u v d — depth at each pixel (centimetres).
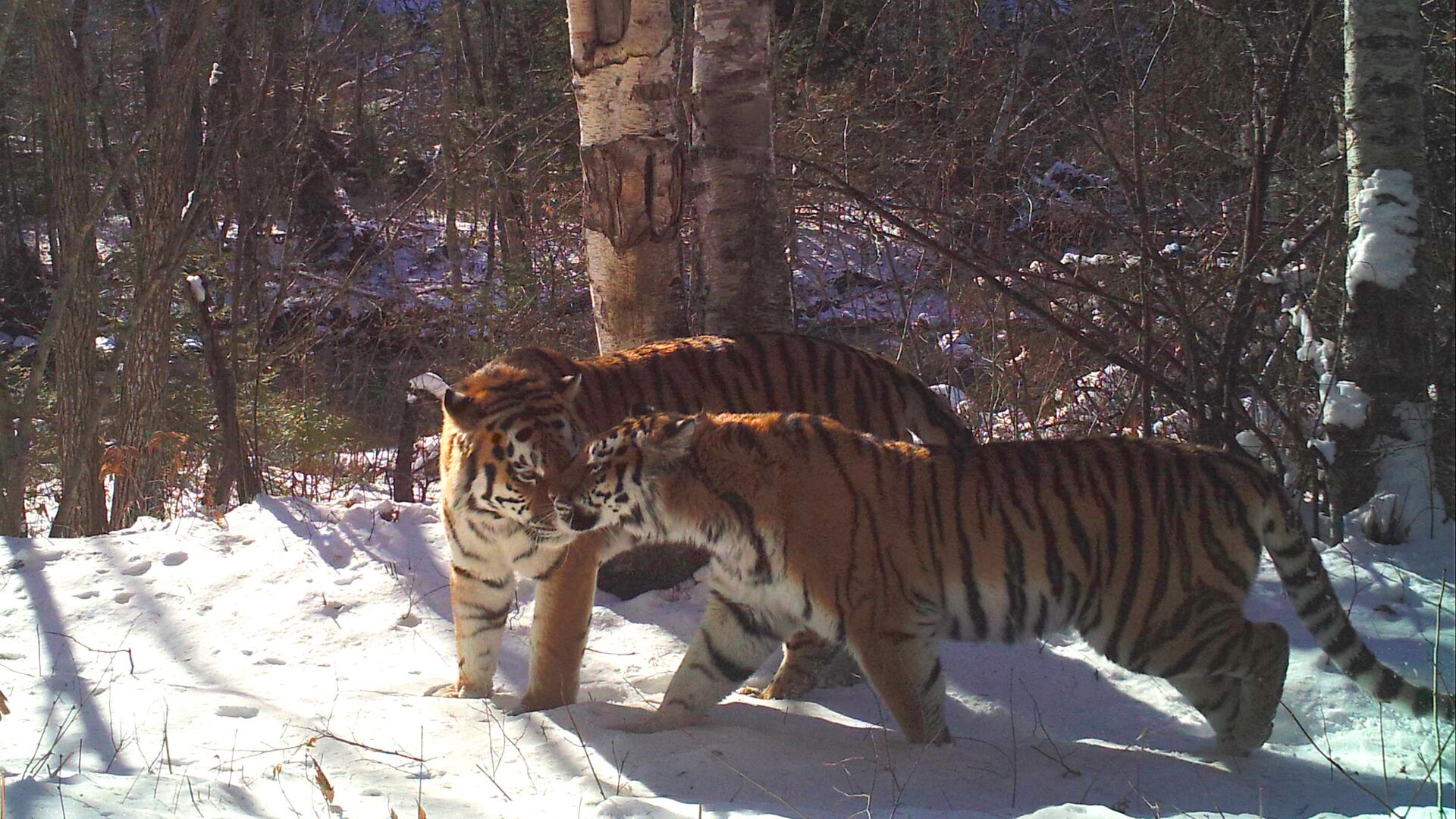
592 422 573
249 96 1409
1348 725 548
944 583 489
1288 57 917
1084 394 930
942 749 489
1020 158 1186
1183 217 1009
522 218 1526
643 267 704
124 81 1519
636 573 681
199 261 1302
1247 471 500
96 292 1059
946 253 825
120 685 523
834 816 415
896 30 1712
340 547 703
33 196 2134
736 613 519
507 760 460
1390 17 746
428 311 1666
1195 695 508
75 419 1045
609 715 526
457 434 541
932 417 633
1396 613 640
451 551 554
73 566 666
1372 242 748
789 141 1234
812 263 1304
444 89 1822
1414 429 745
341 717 493
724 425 511
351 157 2130
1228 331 776
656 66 686
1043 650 625
